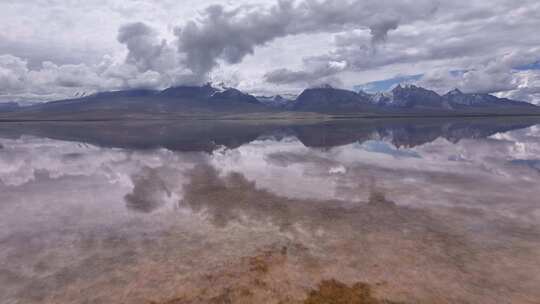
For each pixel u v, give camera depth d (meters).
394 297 8.20
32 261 10.19
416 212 14.41
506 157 28.25
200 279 9.09
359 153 31.88
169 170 24.39
